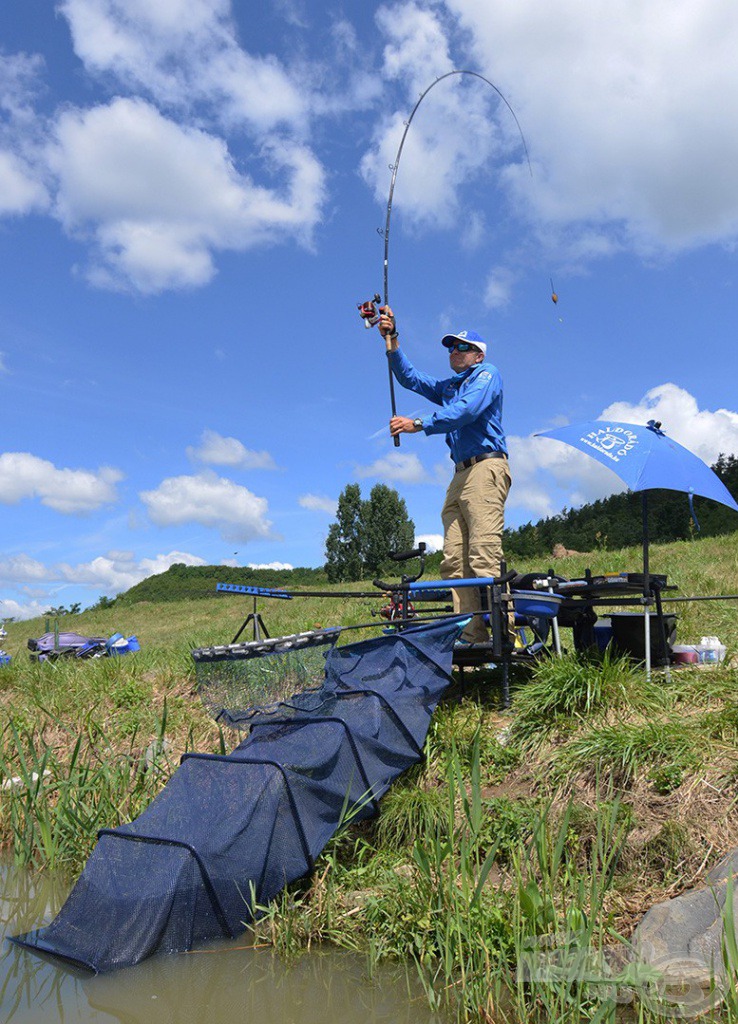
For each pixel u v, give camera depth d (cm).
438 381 595
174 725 646
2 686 836
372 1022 293
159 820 381
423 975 317
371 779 427
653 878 350
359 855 405
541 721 469
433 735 490
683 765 392
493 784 443
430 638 513
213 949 350
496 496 546
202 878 352
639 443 493
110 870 363
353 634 1015
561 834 323
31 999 315
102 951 340
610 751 411
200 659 593
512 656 539
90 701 716
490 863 324
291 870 375
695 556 1467
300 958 341
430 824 377
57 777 559
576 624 588
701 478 486
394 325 587
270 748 418
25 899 439
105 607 3806
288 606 2031
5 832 534
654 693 471
